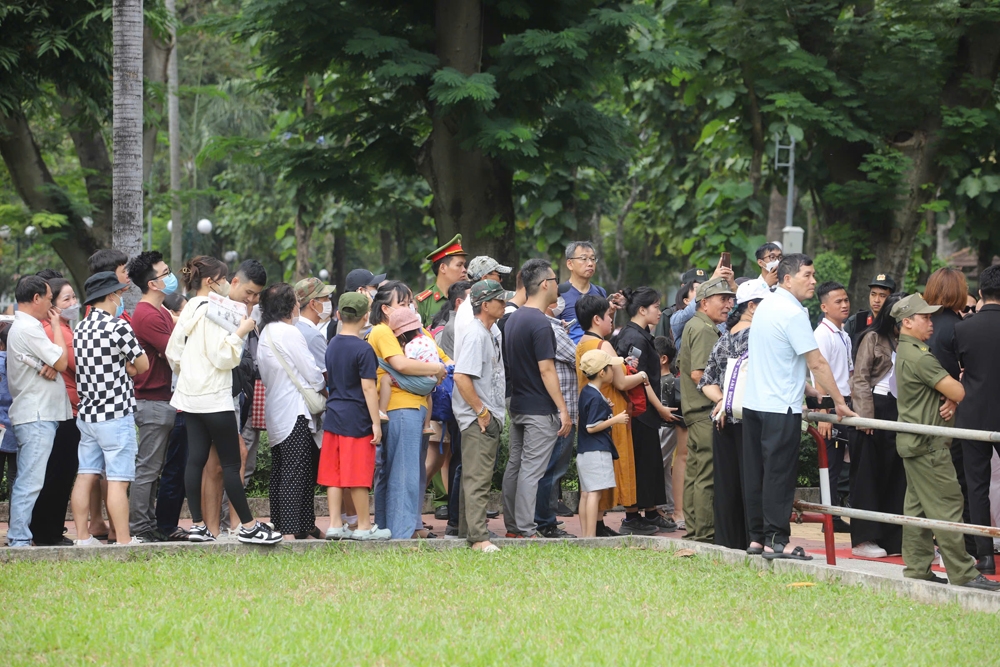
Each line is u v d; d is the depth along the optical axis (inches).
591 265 733.9
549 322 622.2
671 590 502.0
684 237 1707.7
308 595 485.1
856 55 1172.5
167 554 575.2
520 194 1221.7
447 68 951.6
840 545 676.7
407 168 1120.2
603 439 650.8
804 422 566.3
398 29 1026.1
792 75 1141.1
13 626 419.5
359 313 599.5
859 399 628.1
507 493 644.7
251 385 681.6
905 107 1156.5
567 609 460.1
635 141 1137.4
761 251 662.5
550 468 660.1
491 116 979.3
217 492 614.5
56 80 1207.6
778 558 550.0
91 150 1380.4
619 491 675.4
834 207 1225.4
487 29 1045.8
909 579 510.6
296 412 608.4
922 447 507.2
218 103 2261.3
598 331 669.3
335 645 396.8
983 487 523.5
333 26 967.6
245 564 547.5
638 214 1983.3
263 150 1117.1
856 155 1210.6
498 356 603.5
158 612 445.4
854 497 622.8
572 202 1253.7
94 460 581.6
